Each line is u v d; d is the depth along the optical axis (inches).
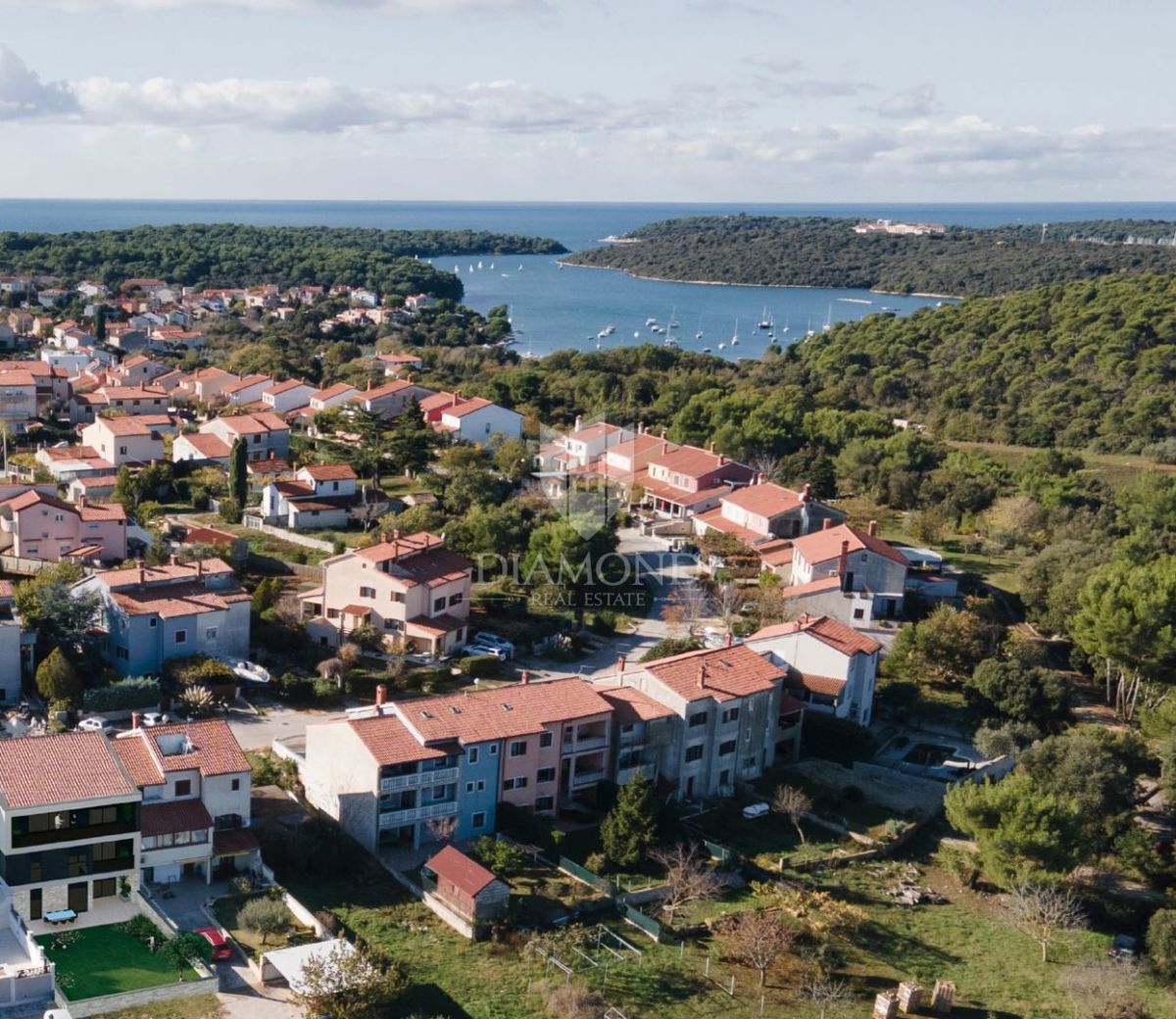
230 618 3762.3
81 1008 2140.7
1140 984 2723.9
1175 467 7219.5
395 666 3796.8
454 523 4758.9
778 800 3240.7
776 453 6643.7
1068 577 4512.8
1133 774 3599.9
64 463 5452.8
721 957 2637.8
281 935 2459.4
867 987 2608.3
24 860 2395.4
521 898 2731.3
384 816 2871.6
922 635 4124.0
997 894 3051.2
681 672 3410.4
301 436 6284.5
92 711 3336.6
